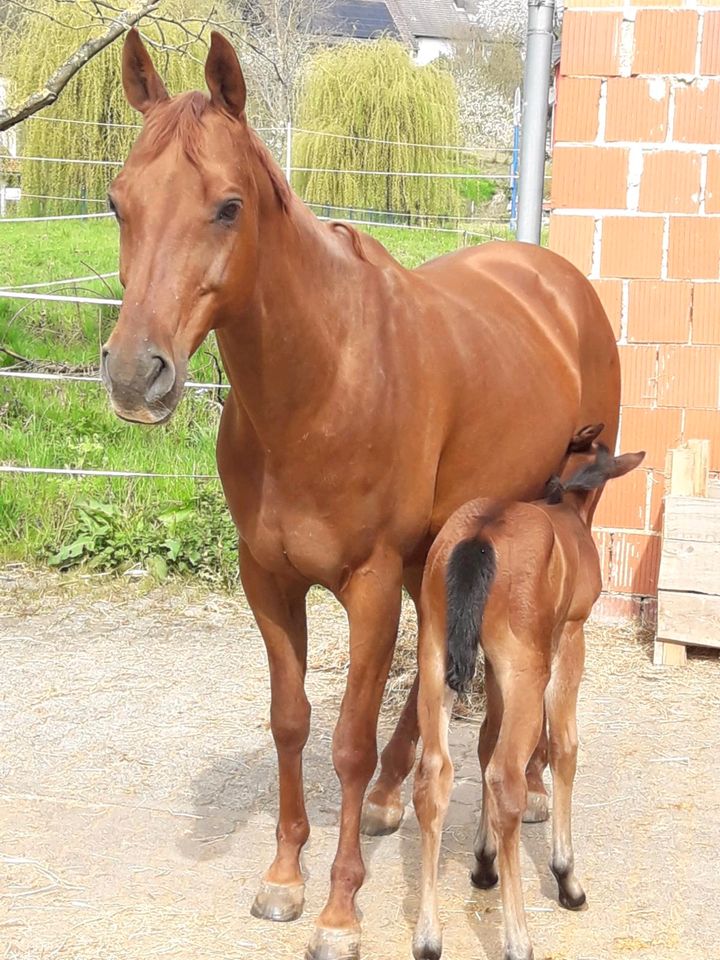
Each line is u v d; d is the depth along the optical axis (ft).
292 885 10.33
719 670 17.16
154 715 15.29
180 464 24.40
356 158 54.24
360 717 9.74
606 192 18.90
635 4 18.40
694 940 9.95
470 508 9.48
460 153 59.21
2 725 14.83
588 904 10.54
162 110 8.52
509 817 8.87
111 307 32.60
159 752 14.08
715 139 18.45
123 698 15.84
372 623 9.78
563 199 19.07
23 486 22.99
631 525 19.21
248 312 8.94
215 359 26.78
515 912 8.97
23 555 21.49
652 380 19.13
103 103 44.09
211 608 19.83
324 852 11.67
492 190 68.80
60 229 44.27
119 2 40.83
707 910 10.46
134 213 8.21
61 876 10.93
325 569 9.75
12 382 27.71
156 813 12.40
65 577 20.88
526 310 12.51
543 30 18.52
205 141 8.27
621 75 18.60
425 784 9.11
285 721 10.25
